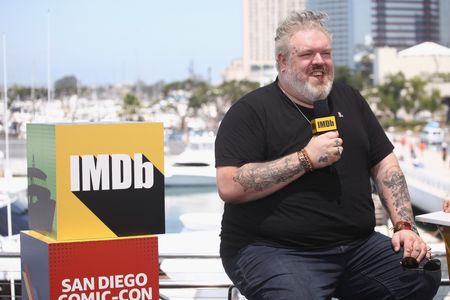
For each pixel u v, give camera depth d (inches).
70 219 111.7
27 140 122.8
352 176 119.0
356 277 120.9
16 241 243.3
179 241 220.1
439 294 159.9
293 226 116.5
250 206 118.6
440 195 863.1
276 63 120.5
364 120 125.2
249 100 120.5
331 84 116.9
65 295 110.9
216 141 121.6
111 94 4325.8
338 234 117.7
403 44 6968.5
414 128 3336.6
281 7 5093.5
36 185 119.6
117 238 113.2
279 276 113.0
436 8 6879.9
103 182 113.0
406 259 115.5
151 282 115.1
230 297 142.3
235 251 120.5
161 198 116.4
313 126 115.8
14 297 161.5
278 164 113.6
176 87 4970.5
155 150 115.6
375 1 6958.7
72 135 111.0
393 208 123.1
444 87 3555.6
